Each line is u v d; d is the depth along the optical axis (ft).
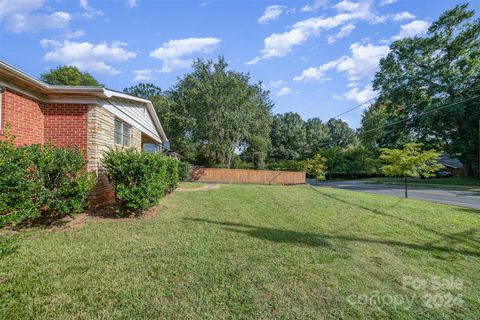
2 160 11.60
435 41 74.18
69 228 15.33
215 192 37.01
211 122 69.26
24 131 18.48
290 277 9.52
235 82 68.59
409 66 80.07
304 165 88.28
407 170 36.81
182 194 33.30
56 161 14.93
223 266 10.34
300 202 28.48
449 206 27.55
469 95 70.79
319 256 11.66
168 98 86.12
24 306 7.40
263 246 12.85
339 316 7.31
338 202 28.91
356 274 9.89
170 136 88.12
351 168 109.81
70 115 20.72
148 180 18.25
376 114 111.45
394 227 17.19
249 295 8.24
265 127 82.94
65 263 10.35
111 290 8.35
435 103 73.00
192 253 11.67
